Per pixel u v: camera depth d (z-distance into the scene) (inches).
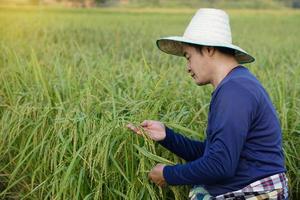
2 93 176.4
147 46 466.9
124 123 132.6
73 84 175.2
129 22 866.8
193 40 109.3
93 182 133.3
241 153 107.2
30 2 1165.1
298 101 179.3
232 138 101.7
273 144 107.7
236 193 108.2
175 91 171.2
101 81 173.8
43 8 1138.0
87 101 145.9
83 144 132.5
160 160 125.3
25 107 156.0
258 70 250.4
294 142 159.0
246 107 102.7
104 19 925.8
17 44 371.9
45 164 139.9
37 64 181.0
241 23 989.8
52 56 286.5
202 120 156.4
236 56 117.0
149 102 148.7
